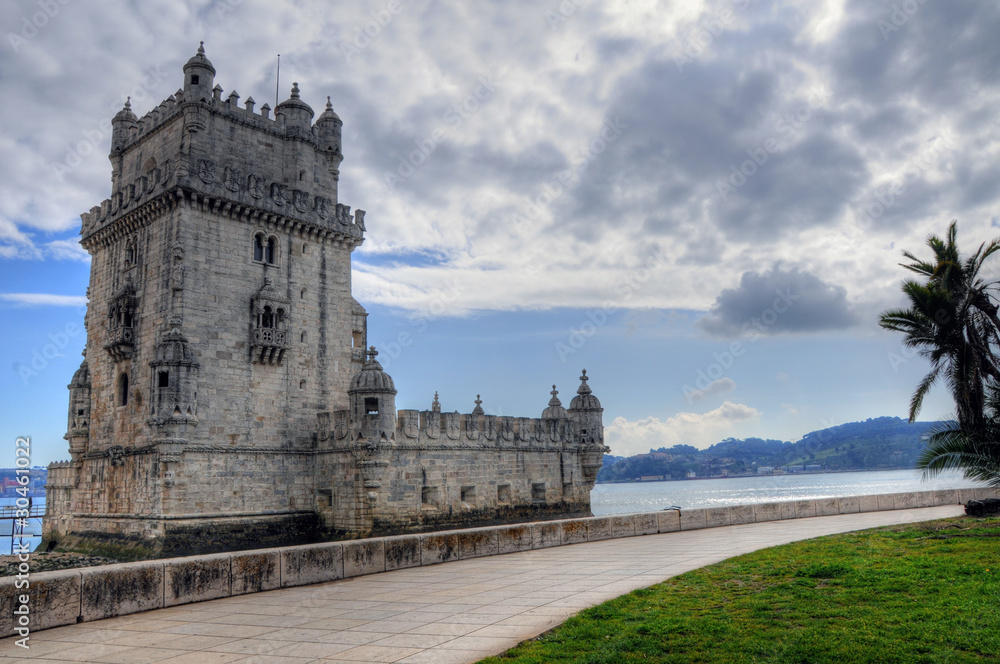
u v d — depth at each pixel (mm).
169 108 50844
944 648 12758
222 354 46500
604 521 32781
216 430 45375
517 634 14844
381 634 15383
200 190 46281
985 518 31297
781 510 39094
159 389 43469
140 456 45344
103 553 45281
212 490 44594
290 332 50531
